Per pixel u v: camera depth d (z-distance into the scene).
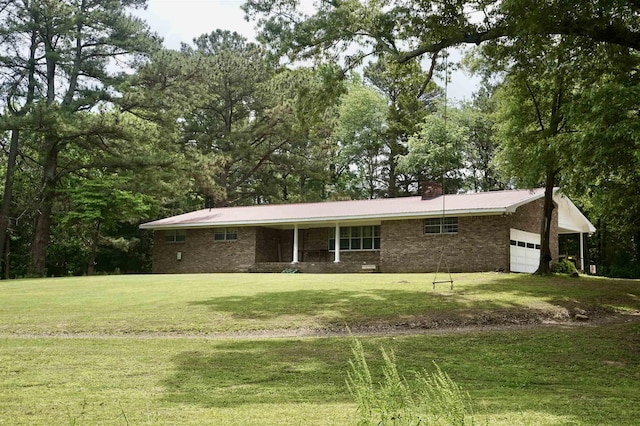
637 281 23.83
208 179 42.31
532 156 20.23
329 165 54.38
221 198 44.88
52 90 35.59
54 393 8.09
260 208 36.84
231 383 8.91
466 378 9.62
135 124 34.56
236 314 15.42
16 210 37.34
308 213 32.47
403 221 29.11
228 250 34.41
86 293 20.09
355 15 17.41
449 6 15.62
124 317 15.35
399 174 55.09
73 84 36.16
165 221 36.59
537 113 21.95
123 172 36.62
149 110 37.72
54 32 34.38
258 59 47.31
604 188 18.08
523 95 21.12
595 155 12.97
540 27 12.86
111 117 33.06
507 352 11.75
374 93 53.69
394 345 12.12
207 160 41.97
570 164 15.09
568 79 16.75
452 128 47.78
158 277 27.36
